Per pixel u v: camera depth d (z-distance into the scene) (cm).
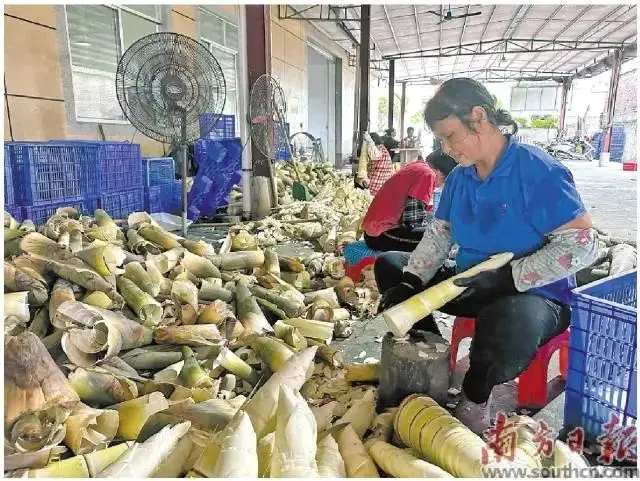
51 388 146
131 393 184
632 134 2102
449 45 1914
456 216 202
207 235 569
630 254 377
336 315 296
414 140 1609
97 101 638
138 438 150
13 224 312
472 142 180
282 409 140
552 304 183
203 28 897
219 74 455
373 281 340
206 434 150
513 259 186
